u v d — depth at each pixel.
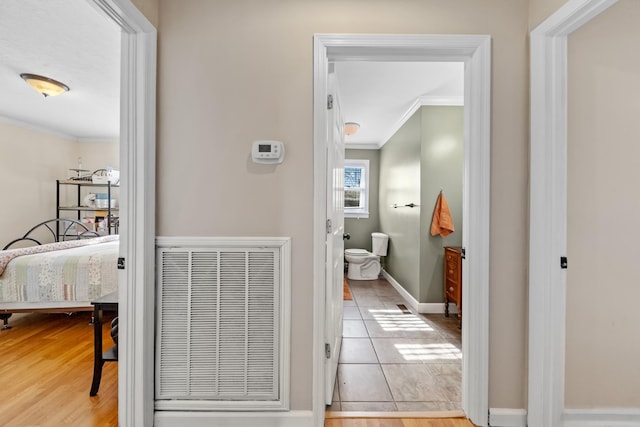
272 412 1.51
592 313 1.50
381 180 5.10
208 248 1.52
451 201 3.24
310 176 1.51
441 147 3.23
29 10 1.78
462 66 2.42
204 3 1.50
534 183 1.45
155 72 1.47
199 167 1.51
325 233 1.53
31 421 1.54
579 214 1.49
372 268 4.64
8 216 4.05
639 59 1.48
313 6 1.50
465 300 1.58
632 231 1.50
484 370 1.50
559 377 1.43
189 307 1.52
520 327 1.51
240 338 1.52
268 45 1.50
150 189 1.46
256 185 1.52
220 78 1.50
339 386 1.85
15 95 3.16
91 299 2.62
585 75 1.47
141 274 1.43
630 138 1.49
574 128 1.48
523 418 1.50
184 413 1.51
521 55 1.50
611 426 1.47
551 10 1.36
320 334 1.51
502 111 1.51
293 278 1.52
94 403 1.68
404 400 1.72
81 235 4.41
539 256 1.43
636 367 1.50
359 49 1.52
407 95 3.05
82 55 2.32
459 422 1.54
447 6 1.50
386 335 2.60
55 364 2.09
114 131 4.59
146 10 1.39
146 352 1.45
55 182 4.60
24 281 2.55
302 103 1.51
